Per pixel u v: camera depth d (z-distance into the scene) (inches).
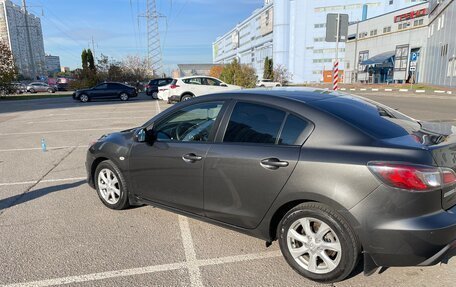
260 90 144.2
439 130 126.3
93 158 186.4
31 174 255.1
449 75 1190.9
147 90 1094.4
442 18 1310.3
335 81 512.4
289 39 2989.7
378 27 2007.9
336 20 490.9
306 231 116.1
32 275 125.9
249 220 128.5
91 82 1651.1
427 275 120.6
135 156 163.3
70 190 216.7
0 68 1231.5
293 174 114.4
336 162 107.7
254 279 121.4
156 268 129.4
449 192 104.7
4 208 189.0
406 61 1763.0
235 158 127.8
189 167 141.9
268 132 125.8
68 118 606.2
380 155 104.5
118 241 149.6
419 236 99.0
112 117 604.4
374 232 102.9
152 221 169.0
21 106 912.9
